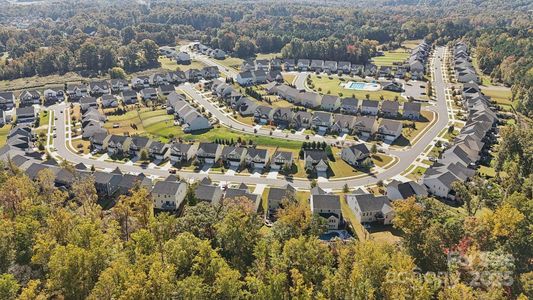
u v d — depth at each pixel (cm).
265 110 17350
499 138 15100
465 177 11606
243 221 7881
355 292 6166
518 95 18988
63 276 5988
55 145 15012
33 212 8188
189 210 8719
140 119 17538
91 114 16988
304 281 6631
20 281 6306
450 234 7381
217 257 6762
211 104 19412
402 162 13400
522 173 11556
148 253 7000
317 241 7512
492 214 7750
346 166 13175
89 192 10675
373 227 9900
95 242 6781
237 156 13262
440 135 15512
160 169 13162
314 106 18888
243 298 6209
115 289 5747
